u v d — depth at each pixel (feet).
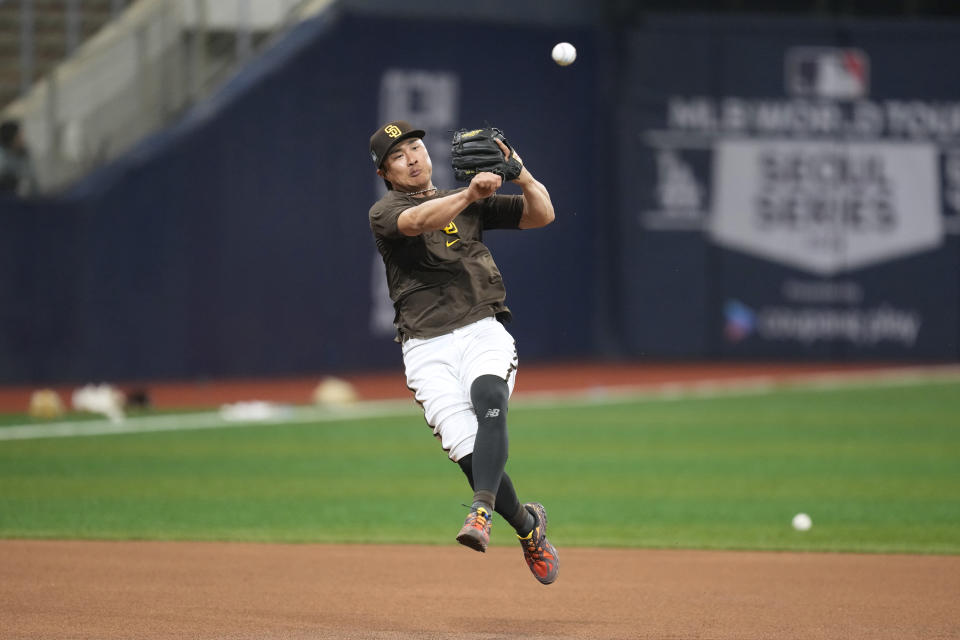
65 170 225.76
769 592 79.46
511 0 263.29
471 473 67.67
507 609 74.08
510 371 67.82
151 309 222.89
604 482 130.41
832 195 273.95
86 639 65.98
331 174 242.37
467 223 69.56
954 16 281.95
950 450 154.20
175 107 236.02
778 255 274.36
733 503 118.01
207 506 114.93
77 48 235.81
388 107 248.52
